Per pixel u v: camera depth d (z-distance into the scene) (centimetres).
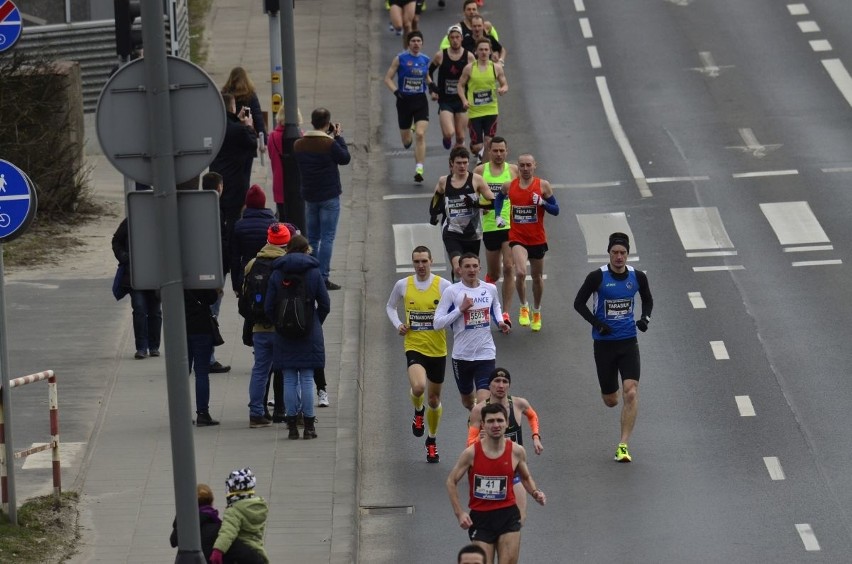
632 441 6075
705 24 13275
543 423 6291
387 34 13412
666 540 5191
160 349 7006
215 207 3872
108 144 3862
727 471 5762
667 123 10919
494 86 9731
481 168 7362
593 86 11844
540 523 5359
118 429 5966
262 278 5928
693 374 6750
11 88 8894
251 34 13400
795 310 7506
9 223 4741
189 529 3931
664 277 8062
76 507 5234
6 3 6034
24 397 6284
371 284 8206
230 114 7650
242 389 6494
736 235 8688
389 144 10850
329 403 6362
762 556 5041
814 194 9331
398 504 5597
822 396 6444
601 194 9494
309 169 7688
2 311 4847
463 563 3600
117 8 5775
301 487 5481
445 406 6581
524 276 7281
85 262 8350
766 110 11125
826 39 12731
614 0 14075
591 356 7050
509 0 14200
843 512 5375
